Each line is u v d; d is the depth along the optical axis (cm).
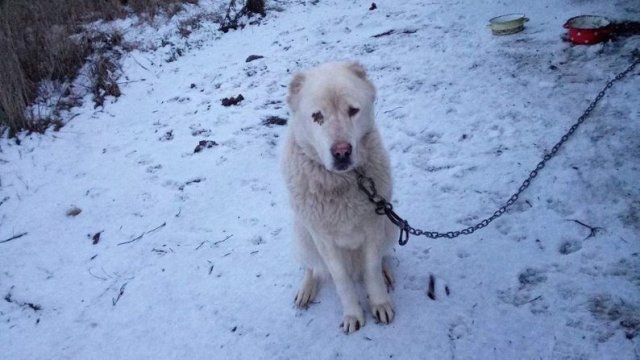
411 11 391
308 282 164
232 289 175
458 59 298
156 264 192
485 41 312
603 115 214
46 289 187
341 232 144
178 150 268
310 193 139
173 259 193
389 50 331
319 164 135
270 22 435
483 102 251
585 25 282
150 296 177
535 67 268
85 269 195
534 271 156
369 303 158
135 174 252
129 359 155
